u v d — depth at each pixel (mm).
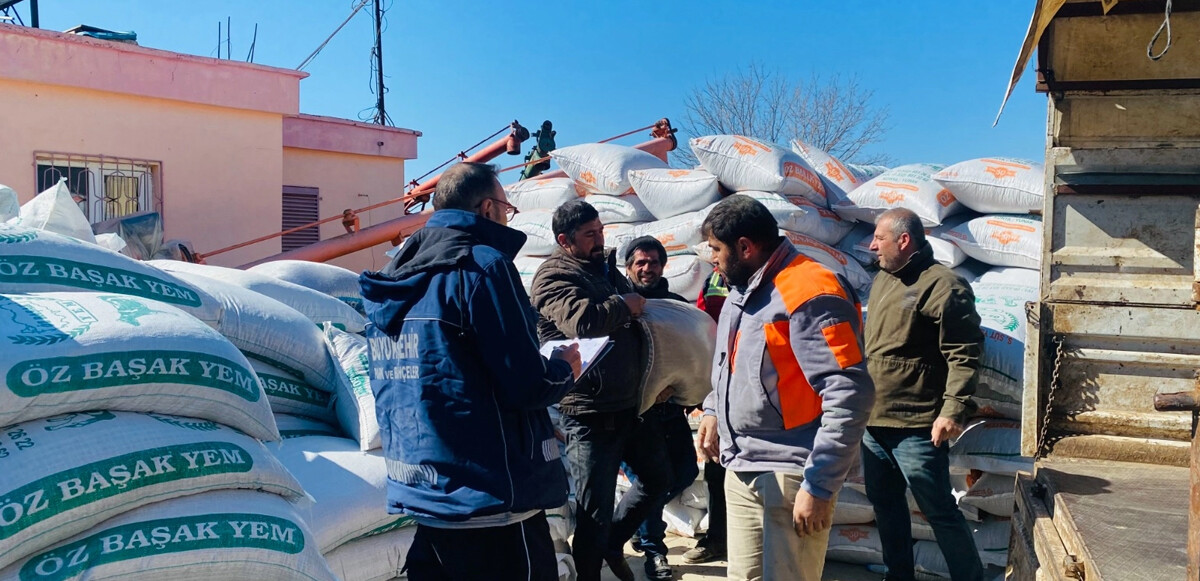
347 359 3652
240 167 9578
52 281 2686
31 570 2182
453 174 2605
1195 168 3127
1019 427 3941
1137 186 3162
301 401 3645
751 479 2832
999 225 4645
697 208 5270
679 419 4328
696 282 4945
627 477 4898
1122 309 3184
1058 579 2203
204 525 2408
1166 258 3158
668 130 8031
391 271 2561
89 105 8477
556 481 2574
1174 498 2645
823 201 5324
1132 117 3191
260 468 2611
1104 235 3230
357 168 11492
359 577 3229
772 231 2807
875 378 3689
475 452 2387
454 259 2430
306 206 10969
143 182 8945
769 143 5281
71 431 2318
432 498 2406
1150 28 3119
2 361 2207
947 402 3424
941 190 4961
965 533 3576
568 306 3453
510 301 2404
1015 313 4199
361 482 3279
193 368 2510
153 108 8922
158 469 2365
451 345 2406
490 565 2477
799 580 2730
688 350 3783
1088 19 3162
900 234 3613
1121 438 3174
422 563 2576
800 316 2668
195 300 3164
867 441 3801
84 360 2316
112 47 8523
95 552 2240
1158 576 2010
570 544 4266
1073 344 3254
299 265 4688
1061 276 3277
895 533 3836
